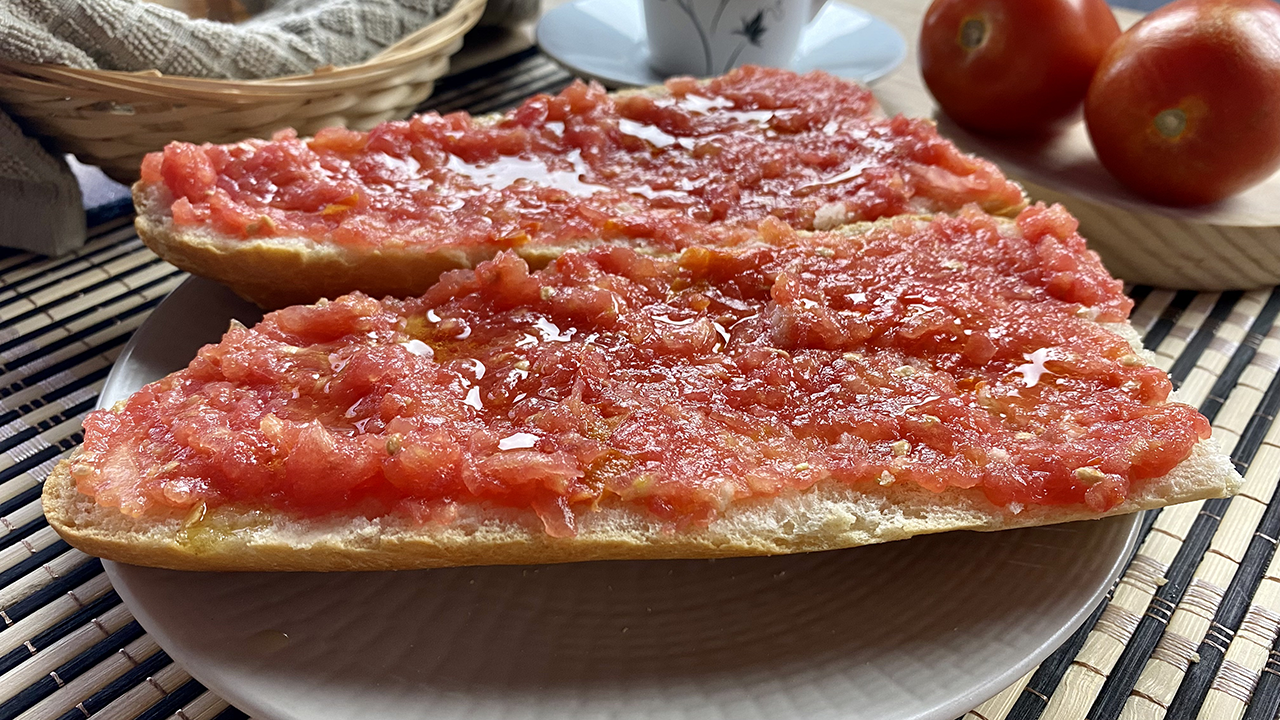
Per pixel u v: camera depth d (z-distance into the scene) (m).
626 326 0.24
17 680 0.21
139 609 0.20
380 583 0.21
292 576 0.21
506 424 0.22
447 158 0.31
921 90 0.43
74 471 0.21
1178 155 0.31
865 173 0.31
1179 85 0.30
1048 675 0.21
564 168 0.31
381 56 0.34
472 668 0.20
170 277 0.32
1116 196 0.33
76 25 0.30
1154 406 0.23
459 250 0.28
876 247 0.27
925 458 0.22
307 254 0.27
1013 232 0.28
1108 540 0.21
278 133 0.30
